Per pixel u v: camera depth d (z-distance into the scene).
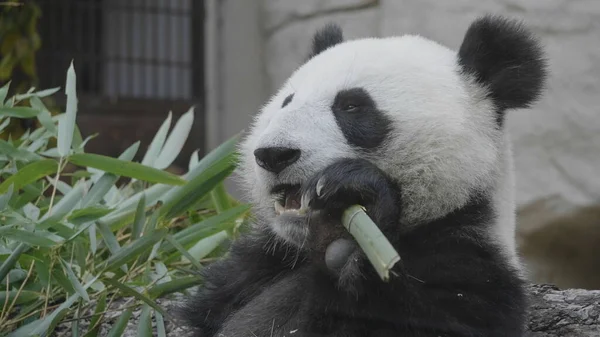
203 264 10.10
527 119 17.58
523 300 7.44
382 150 7.61
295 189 7.51
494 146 7.88
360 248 7.05
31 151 9.39
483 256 7.44
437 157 7.59
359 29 19.55
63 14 21.05
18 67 19.75
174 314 8.54
